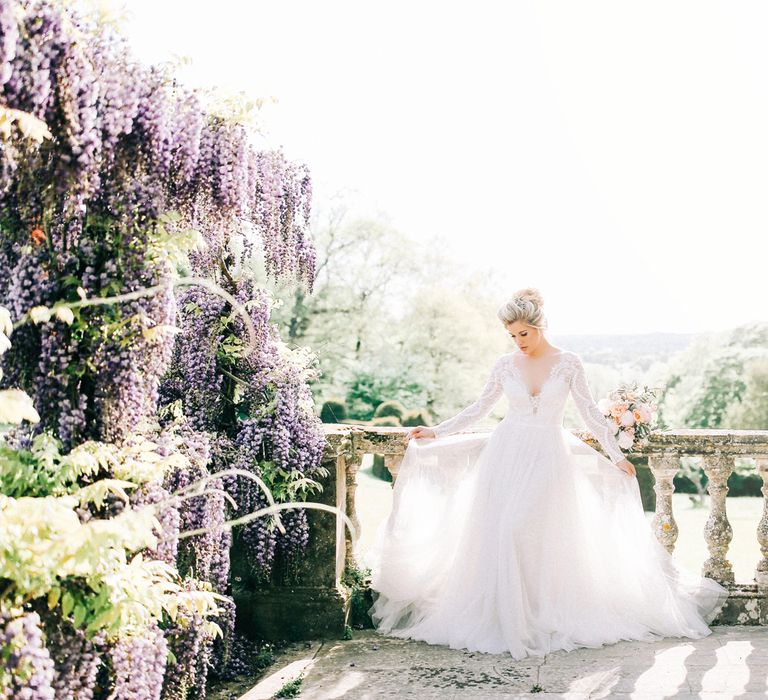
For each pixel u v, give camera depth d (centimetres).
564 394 496
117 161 316
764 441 508
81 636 278
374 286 2506
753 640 470
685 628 480
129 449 328
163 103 320
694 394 2327
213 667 416
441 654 459
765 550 511
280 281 485
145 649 309
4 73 243
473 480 524
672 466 521
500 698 390
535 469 483
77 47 281
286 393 474
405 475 522
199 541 385
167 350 329
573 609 471
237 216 376
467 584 485
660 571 488
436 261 2647
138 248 321
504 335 2684
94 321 316
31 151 279
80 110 282
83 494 292
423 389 2527
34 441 303
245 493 457
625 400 512
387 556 515
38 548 254
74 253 318
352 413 2500
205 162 349
